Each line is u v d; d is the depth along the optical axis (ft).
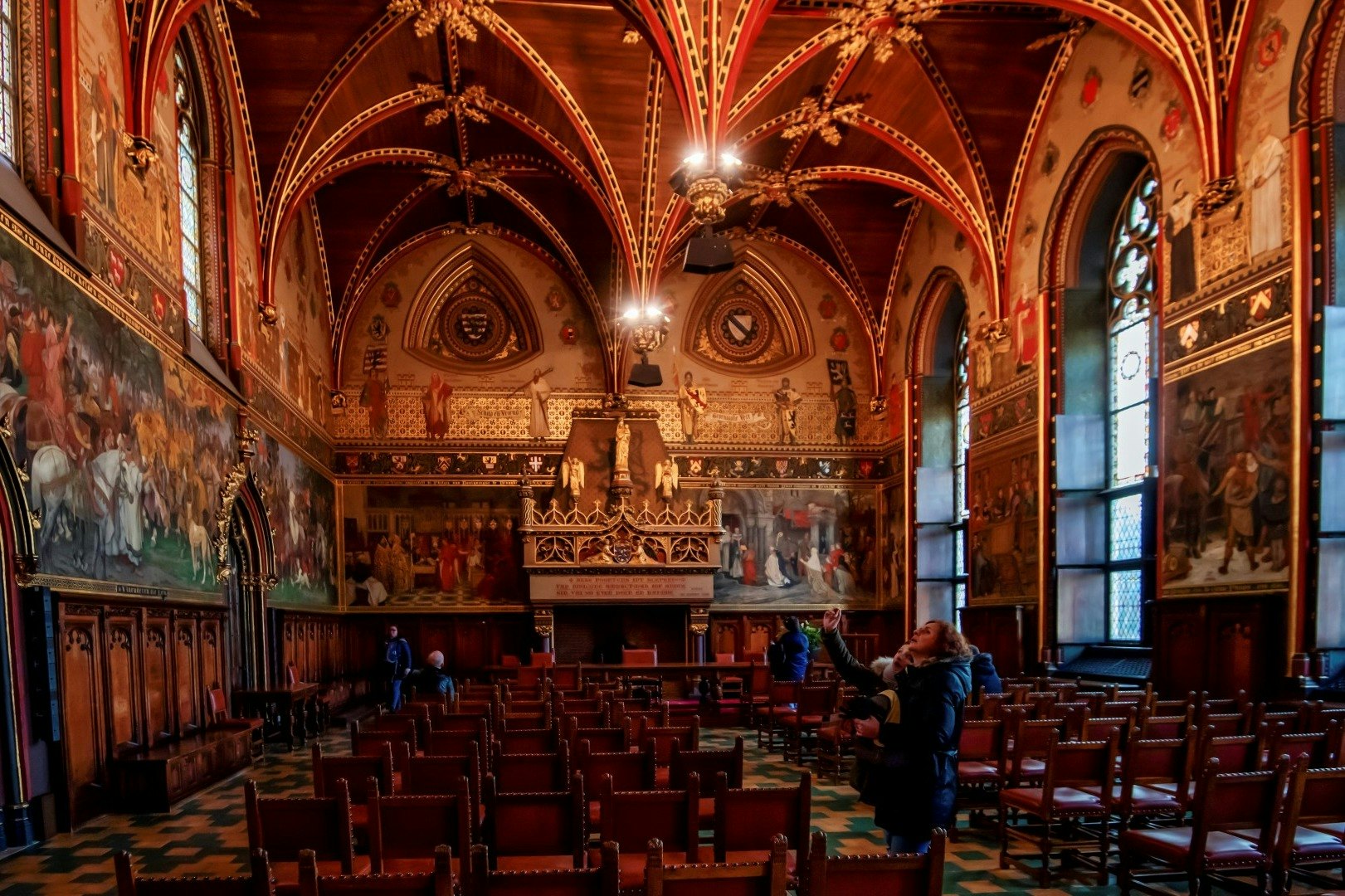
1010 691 38.93
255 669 54.19
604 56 55.67
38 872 25.68
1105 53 52.65
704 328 87.25
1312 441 37.24
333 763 20.03
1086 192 55.83
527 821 16.37
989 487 65.31
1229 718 25.89
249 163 56.75
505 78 59.57
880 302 86.33
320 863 16.65
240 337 53.26
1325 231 37.40
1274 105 39.81
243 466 51.39
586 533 77.87
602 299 83.76
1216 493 42.68
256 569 55.42
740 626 83.20
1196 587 43.86
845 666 19.99
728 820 16.15
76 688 31.35
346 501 81.00
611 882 11.78
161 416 40.60
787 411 86.48
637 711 34.71
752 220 81.51
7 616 28.30
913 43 55.52
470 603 81.15
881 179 69.21
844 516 86.17
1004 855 24.76
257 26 51.78
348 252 78.74
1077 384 57.31
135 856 27.40
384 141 66.59
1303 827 20.38
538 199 76.84
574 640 80.79
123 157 37.70
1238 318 41.68
